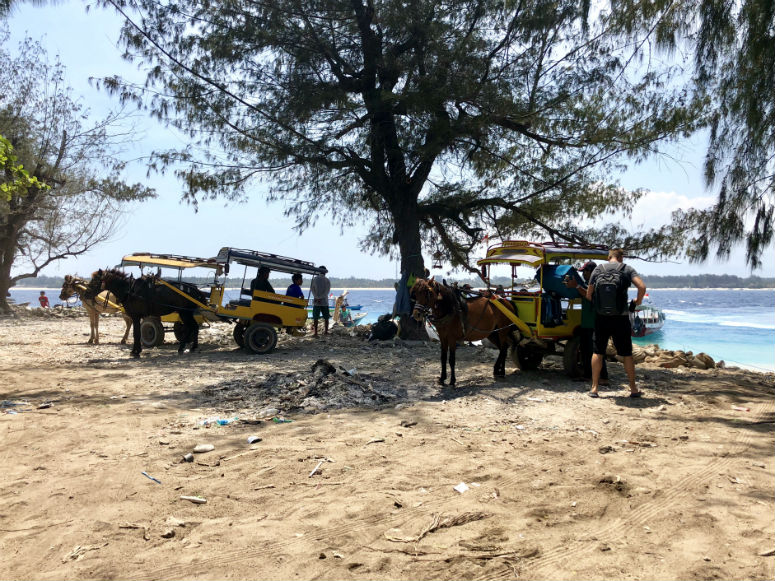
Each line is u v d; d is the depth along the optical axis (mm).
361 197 17438
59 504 4379
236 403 7930
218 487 4723
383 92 12969
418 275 16125
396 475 4973
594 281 8070
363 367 11031
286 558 3557
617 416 7105
